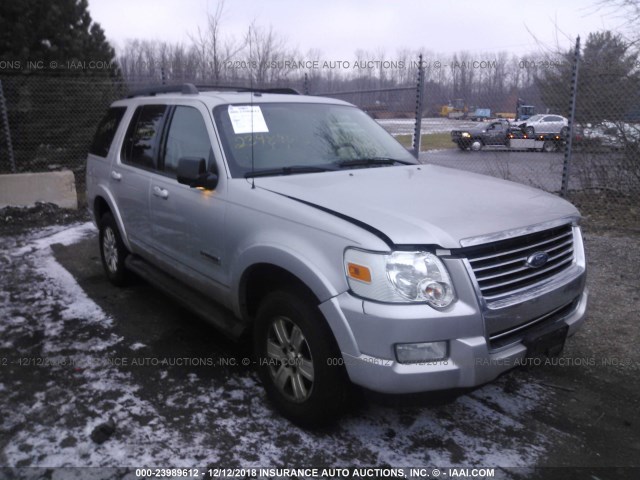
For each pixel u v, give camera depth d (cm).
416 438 313
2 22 1006
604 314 479
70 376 381
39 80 1048
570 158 812
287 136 405
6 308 505
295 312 300
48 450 299
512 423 329
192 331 458
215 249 368
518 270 291
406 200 318
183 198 398
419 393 268
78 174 1120
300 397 314
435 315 261
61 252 699
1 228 823
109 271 566
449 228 278
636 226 740
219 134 381
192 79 1323
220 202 360
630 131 791
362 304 267
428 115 998
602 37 788
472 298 268
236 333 358
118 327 464
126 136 513
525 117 938
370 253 266
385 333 260
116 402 348
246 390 364
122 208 504
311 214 300
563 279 317
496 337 283
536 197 350
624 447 307
